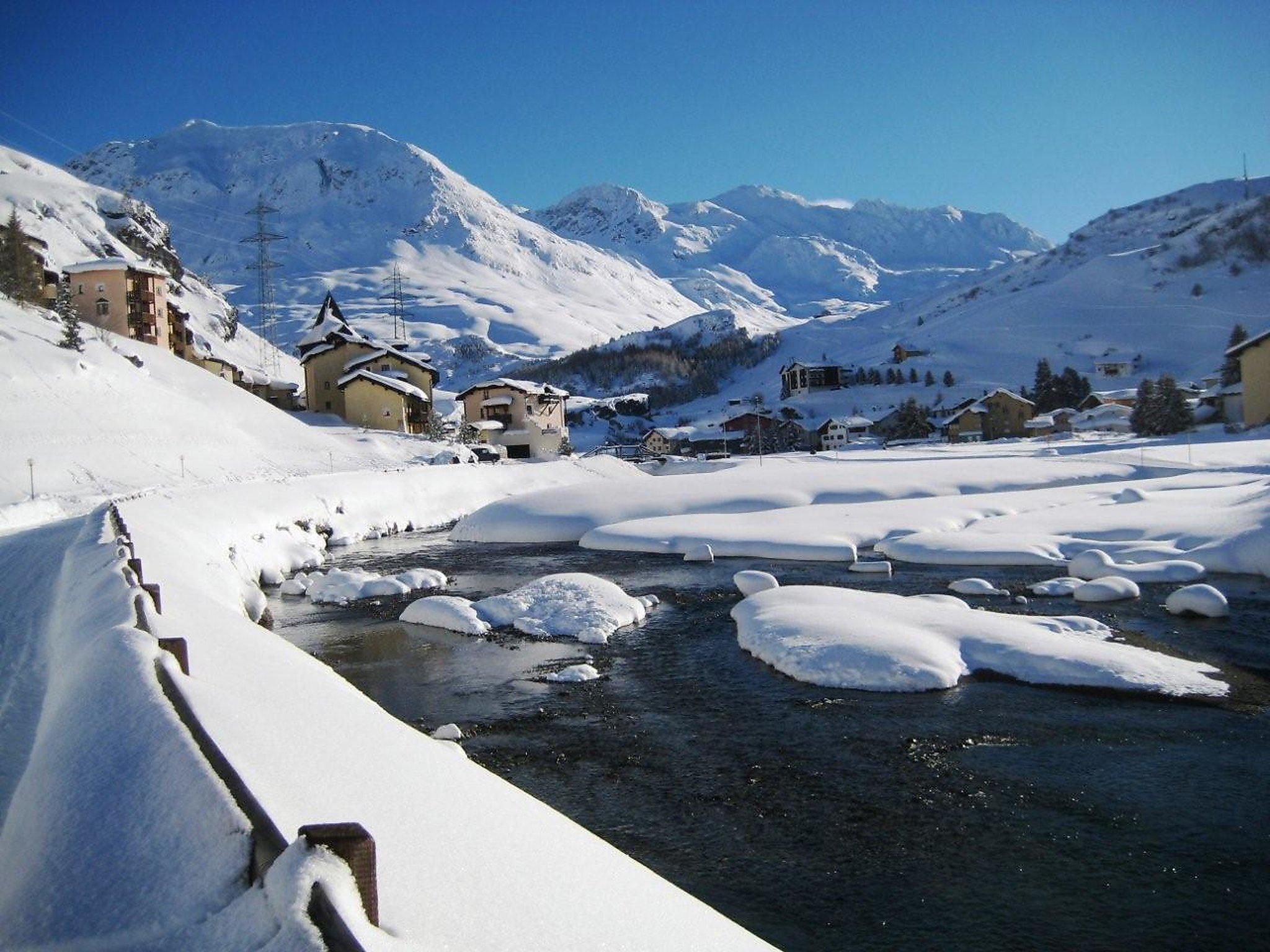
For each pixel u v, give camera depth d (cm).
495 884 504
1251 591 2150
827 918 837
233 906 391
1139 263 17400
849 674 1550
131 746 581
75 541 1958
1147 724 1305
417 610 2225
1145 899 854
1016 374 13662
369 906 381
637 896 604
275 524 3403
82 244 9112
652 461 7856
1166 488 3762
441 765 807
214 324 10475
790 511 3838
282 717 769
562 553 3475
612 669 1719
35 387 4572
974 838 982
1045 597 2197
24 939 409
